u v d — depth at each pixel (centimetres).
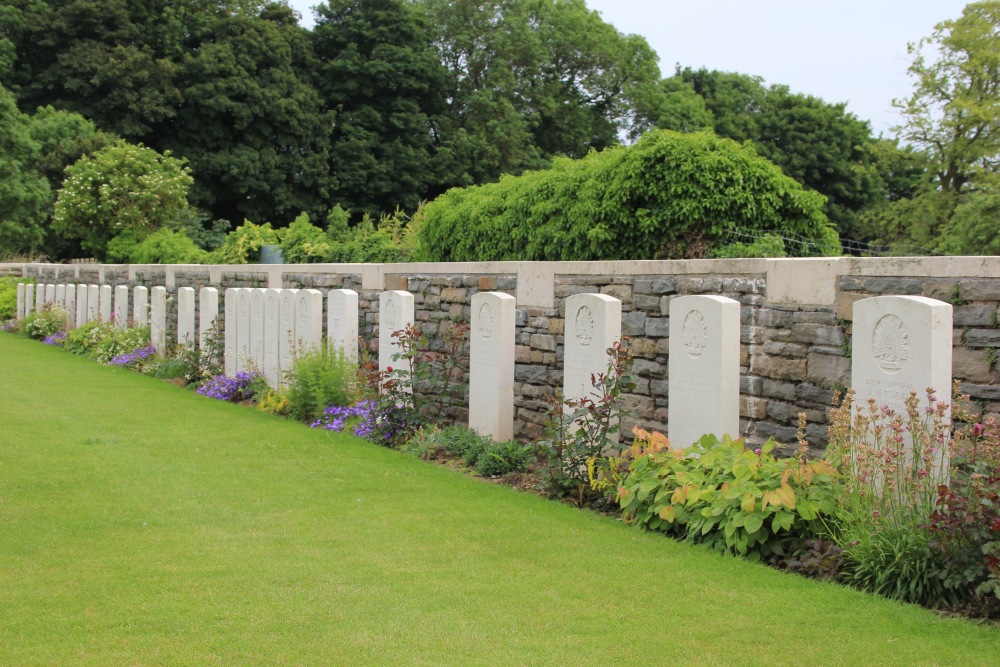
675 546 481
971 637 356
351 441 783
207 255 2108
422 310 911
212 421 875
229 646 347
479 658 338
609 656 340
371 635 358
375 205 3362
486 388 738
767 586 416
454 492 601
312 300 973
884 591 410
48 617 373
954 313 467
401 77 3384
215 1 3397
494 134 3369
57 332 1711
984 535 380
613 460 569
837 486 451
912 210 2550
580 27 3766
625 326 678
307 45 3416
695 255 896
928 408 413
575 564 449
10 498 565
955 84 2481
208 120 3123
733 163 902
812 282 543
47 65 3175
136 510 543
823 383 538
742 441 520
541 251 1040
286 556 458
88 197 2377
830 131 3597
